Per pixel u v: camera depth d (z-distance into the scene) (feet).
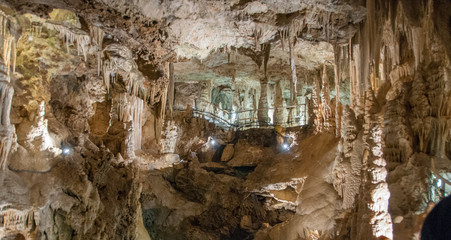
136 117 40.96
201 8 28.48
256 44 33.68
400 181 21.45
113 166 29.91
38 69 26.00
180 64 50.26
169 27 30.73
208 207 42.98
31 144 21.93
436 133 21.40
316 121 40.16
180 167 44.57
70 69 29.19
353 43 30.89
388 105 23.66
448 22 21.20
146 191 38.50
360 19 28.19
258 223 42.57
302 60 44.34
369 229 18.94
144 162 39.32
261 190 40.50
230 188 44.70
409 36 24.50
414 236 18.26
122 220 28.89
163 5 27.53
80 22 27.81
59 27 26.45
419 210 20.17
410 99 23.34
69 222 22.91
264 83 55.01
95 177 26.58
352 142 28.84
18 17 23.32
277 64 47.60
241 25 31.53
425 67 22.66
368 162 20.36
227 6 28.14
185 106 61.46
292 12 28.96
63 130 26.55
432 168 20.25
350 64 31.35
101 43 30.22
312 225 30.50
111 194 27.96
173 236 40.24
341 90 46.44
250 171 48.62
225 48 38.01
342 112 32.48
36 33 25.45
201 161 49.80
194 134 49.73
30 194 20.25
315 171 34.24
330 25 29.50
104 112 38.88
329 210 30.17
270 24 30.32
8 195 18.75
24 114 22.82
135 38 31.17
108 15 27.12
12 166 20.42
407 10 22.58
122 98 39.06
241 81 60.39
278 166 39.88
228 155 50.26
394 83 25.57
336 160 30.60
